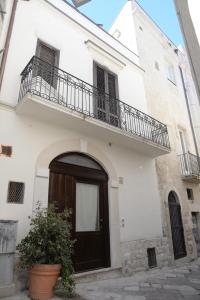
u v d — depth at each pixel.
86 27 8.48
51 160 5.76
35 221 4.36
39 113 5.57
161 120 10.37
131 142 7.42
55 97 5.93
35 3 6.94
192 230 9.95
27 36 6.36
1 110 5.25
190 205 10.36
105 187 6.94
